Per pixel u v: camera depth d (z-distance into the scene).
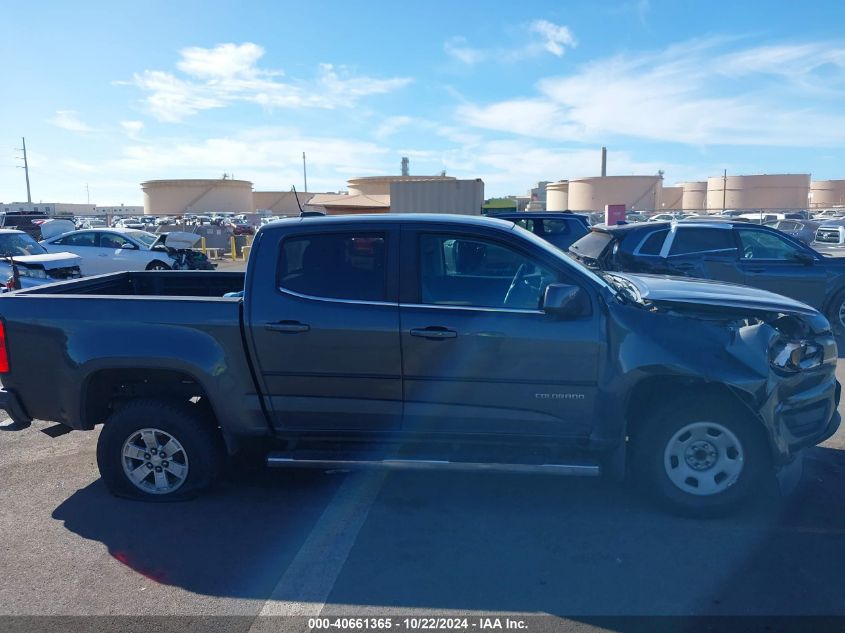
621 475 4.19
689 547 3.77
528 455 4.23
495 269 4.28
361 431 4.30
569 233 13.36
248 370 4.25
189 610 3.24
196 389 4.46
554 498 4.43
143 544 3.90
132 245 18.25
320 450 4.36
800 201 64.25
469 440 4.22
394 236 4.20
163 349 4.21
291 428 4.34
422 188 23.75
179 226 30.81
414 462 4.18
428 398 4.16
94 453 5.52
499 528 4.03
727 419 4.00
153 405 4.37
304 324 4.14
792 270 9.39
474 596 3.32
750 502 4.33
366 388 4.19
